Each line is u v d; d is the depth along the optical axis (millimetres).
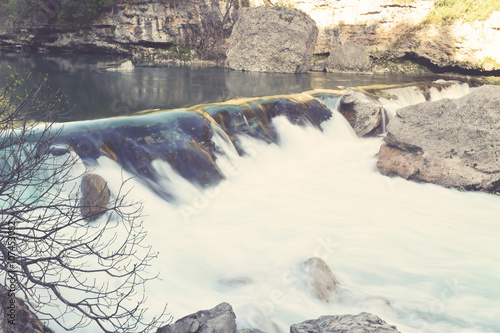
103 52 28625
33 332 5074
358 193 11375
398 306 7121
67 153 8977
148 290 6840
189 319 5402
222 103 13719
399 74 24953
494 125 12109
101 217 8477
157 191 10164
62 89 15984
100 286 6465
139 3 27062
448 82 21750
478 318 6887
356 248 8836
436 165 12086
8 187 5363
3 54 28016
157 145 10906
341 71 24641
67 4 27500
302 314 6855
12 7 31078
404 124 13242
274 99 14875
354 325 5594
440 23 25094
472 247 9086
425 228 9805
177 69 23188
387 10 25953
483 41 24250
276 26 23516
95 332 5578
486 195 11562
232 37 25047
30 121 10141
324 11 26859
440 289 7625
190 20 27016
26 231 6480
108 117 11609
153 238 8516
